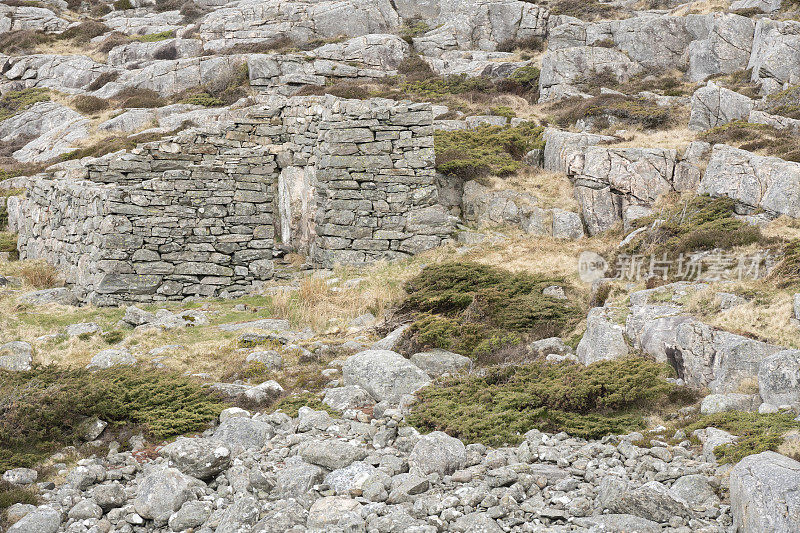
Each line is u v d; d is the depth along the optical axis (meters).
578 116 28.98
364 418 10.36
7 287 20.45
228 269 20.62
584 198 22.25
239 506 7.48
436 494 7.91
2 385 10.87
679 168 21.97
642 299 13.30
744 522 6.65
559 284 16.56
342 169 21.33
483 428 9.69
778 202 17.19
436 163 23.67
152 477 8.23
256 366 13.06
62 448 9.78
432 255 20.66
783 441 7.91
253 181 21.02
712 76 32.81
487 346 13.45
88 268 20.17
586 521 7.30
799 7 33.81
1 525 7.65
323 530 7.25
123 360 13.41
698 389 10.41
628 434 9.33
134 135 29.45
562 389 10.35
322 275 20.39
